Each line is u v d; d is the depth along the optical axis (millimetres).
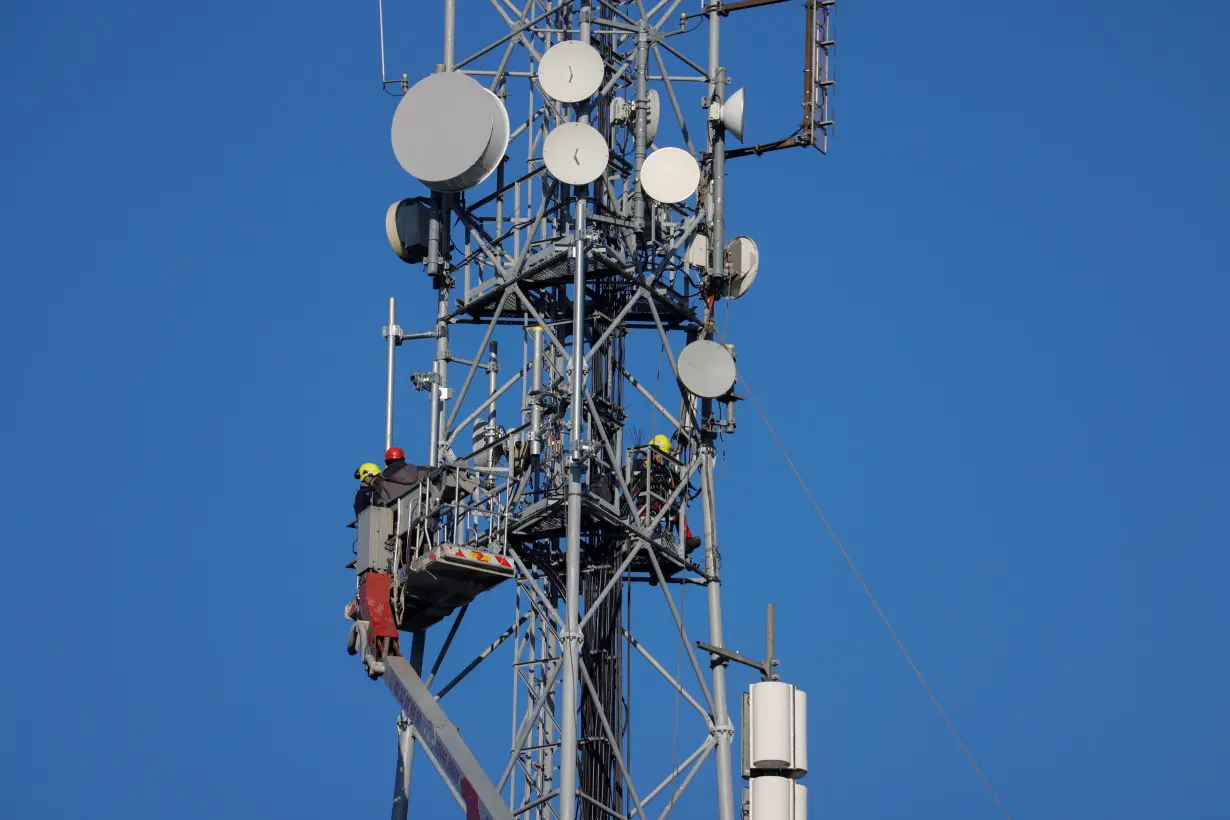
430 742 61750
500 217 70938
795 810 54938
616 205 70750
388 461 67625
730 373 69688
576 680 64250
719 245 71125
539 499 68062
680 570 69562
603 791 68438
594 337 70625
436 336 70875
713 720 67188
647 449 69438
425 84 70562
